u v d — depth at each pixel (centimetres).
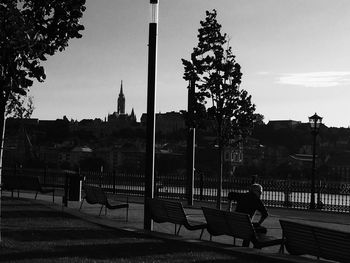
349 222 2161
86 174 3719
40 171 3831
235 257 1070
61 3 998
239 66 2189
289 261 991
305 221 2109
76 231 1357
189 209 2389
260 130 13975
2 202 2031
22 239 1185
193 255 1066
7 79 977
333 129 14062
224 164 8831
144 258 1016
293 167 11025
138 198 2956
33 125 16188
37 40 982
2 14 924
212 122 2233
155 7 1457
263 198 3158
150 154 1477
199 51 2170
